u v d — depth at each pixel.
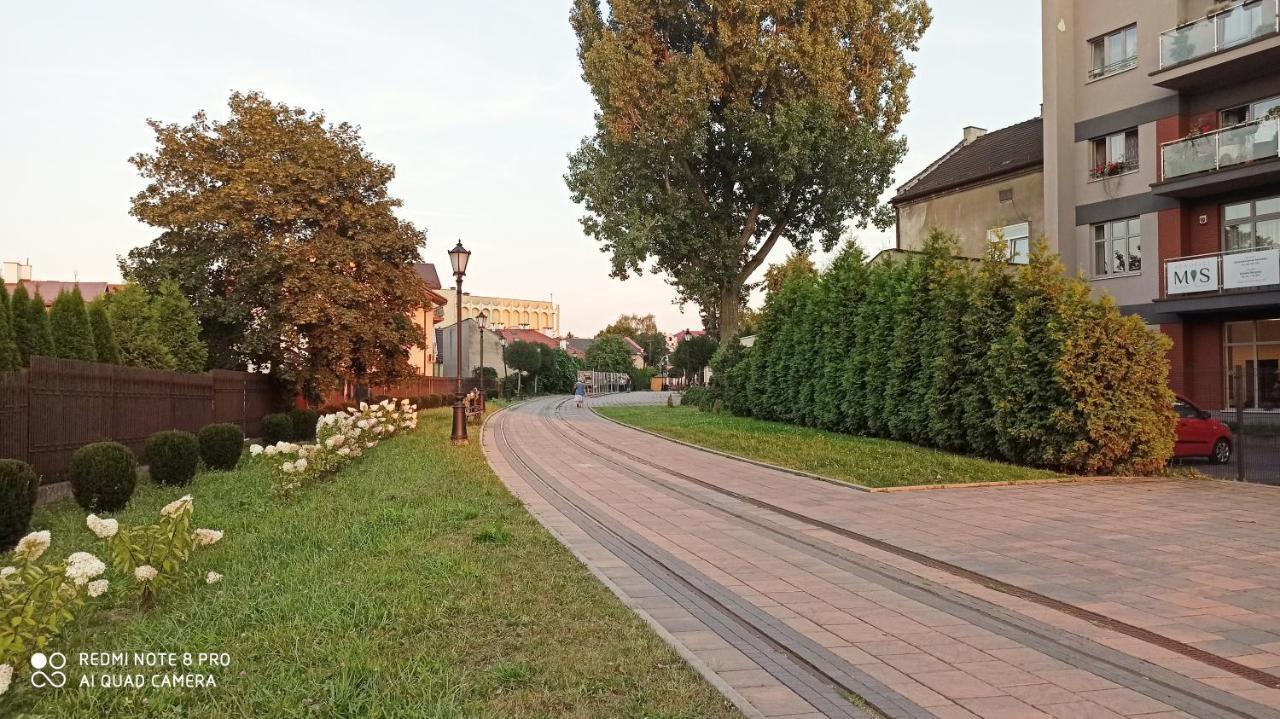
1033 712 4.11
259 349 23.89
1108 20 23.06
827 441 18.36
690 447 19.48
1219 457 16.64
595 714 3.87
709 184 32.38
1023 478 13.44
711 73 27.08
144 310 19.89
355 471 14.03
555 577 6.52
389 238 26.12
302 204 24.56
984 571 7.28
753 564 7.57
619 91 27.09
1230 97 20.31
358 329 24.75
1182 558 7.78
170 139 24.19
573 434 24.08
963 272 17.06
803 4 27.44
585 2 30.34
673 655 4.75
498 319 131.75
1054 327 14.38
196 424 18.70
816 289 22.73
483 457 16.70
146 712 3.83
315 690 4.04
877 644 5.23
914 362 18.06
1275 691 4.48
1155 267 21.56
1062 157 23.83
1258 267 18.45
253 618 5.32
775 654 5.00
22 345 14.19
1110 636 5.46
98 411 13.52
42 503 11.11
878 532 9.14
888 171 29.72
